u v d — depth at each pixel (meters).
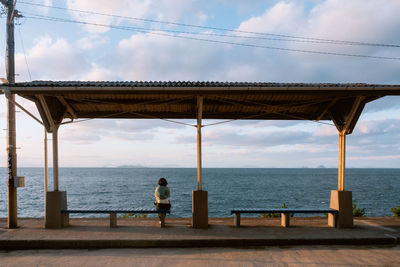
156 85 6.69
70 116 9.00
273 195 44.50
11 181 7.70
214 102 8.63
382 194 46.06
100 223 8.25
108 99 8.36
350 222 7.78
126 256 5.75
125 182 80.00
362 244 6.73
